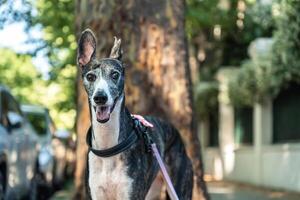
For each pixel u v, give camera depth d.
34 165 11.98
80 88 8.65
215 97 21.83
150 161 6.23
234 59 22.70
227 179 21.06
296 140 16.66
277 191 16.50
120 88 5.76
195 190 8.45
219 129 22.09
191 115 8.58
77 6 8.92
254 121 19.12
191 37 20.86
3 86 10.41
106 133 5.77
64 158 15.95
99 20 8.59
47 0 16.33
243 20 19.91
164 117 8.45
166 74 8.49
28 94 28.91
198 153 8.59
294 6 14.10
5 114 10.08
